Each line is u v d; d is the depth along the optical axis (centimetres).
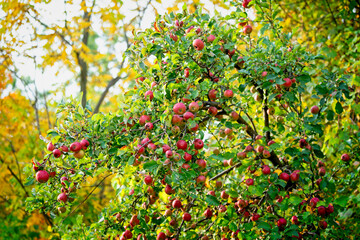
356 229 355
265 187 311
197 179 291
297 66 315
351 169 405
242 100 340
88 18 775
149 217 334
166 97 278
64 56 687
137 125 284
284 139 391
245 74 336
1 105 732
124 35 795
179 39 312
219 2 618
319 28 611
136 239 343
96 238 337
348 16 571
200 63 307
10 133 792
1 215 973
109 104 1116
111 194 848
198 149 287
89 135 273
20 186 743
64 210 299
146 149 267
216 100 307
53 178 287
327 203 296
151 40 307
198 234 390
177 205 315
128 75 749
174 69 299
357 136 396
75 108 291
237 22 355
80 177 288
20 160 802
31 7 607
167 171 267
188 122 267
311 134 350
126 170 269
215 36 326
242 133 368
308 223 315
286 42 356
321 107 338
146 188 290
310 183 370
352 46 472
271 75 301
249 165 320
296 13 647
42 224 754
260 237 346
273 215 310
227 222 316
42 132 808
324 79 352
